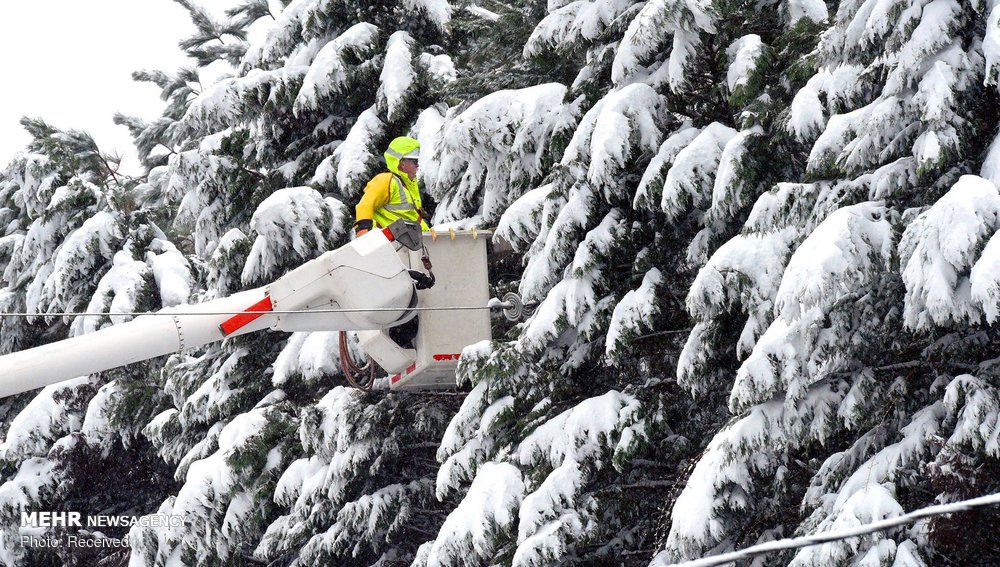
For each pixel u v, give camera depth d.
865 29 18.33
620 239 23.27
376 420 28.12
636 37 22.50
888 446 18.55
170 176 35.81
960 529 16.84
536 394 23.77
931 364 18.88
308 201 30.89
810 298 16.95
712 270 19.95
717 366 21.80
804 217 19.38
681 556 19.17
